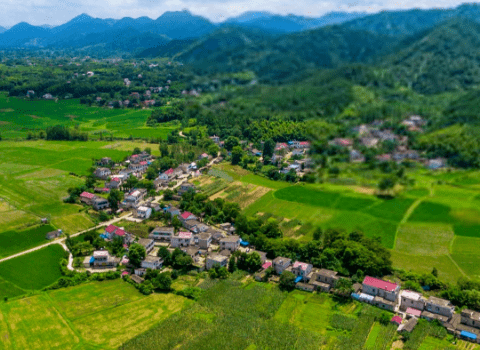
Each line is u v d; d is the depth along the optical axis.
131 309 133.88
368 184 160.75
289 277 146.12
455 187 145.50
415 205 151.75
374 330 124.31
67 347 116.50
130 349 115.00
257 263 156.12
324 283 147.38
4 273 151.38
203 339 118.75
